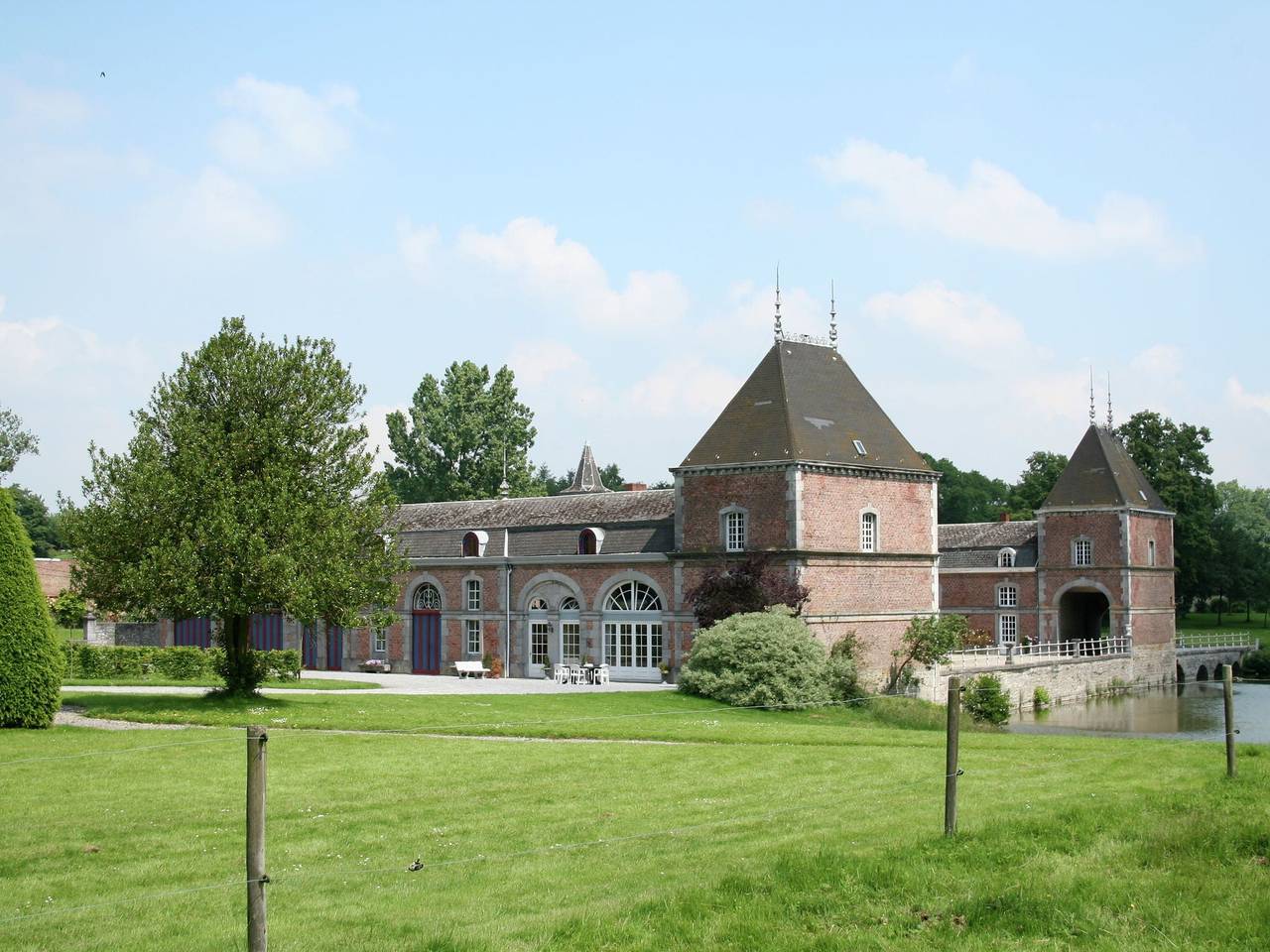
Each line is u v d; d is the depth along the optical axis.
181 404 32.03
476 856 14.47
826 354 47.06
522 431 85.50
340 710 29.97
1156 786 18.30
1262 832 13.69
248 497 31.16
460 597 51.94
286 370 32.50
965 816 15.66
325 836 15.64
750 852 14.02
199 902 12.52
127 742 23.66
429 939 10.79
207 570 30.86
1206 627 103.19
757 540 42.94
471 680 46.75
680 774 20.45
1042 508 67.44
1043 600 67.25
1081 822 14.56
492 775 20.20
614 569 47.34
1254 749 23.53
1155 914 11.29
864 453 44.88
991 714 43.88
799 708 36.25
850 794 18.45
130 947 10.97
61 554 96.69
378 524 33.34
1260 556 98.81
